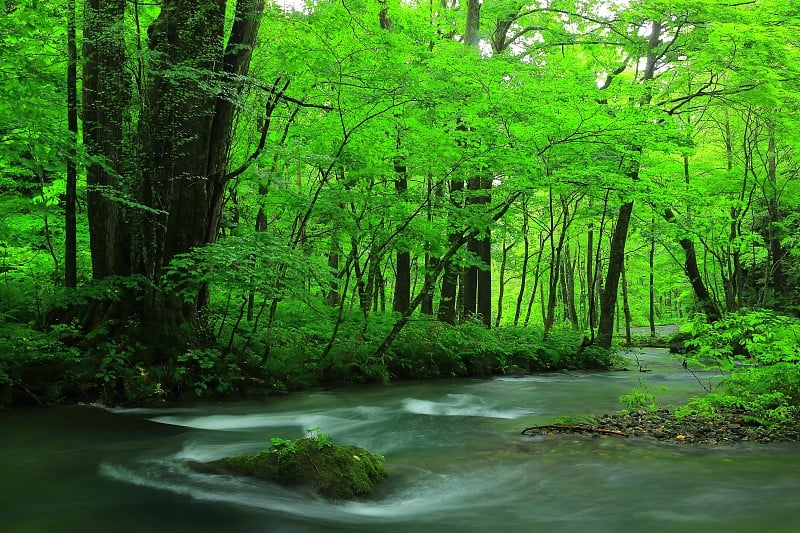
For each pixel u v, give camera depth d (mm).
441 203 12531
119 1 9891
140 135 9992
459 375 14547
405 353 13906
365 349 13102
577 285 41906
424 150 11812
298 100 12367
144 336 9758
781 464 5871
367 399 10547
